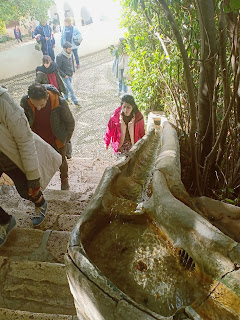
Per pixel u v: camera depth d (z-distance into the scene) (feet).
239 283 4.59
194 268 5.46
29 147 7.57
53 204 11.39
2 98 6.87
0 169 8.09
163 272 5.69
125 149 14.03
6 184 12.34
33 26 36.58
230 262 4.87
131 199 7.98
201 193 9.04
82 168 16.71
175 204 6.10
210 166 9.14
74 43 32.42
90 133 23.17
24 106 10.66
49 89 10.66
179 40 6.92
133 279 5.72
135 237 6.37
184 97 11.51
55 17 39.06
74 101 26.32
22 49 31.94
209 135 8.97
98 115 25.45
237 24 6.91
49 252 8.43
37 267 7.63
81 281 4.93
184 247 5.54
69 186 13.80
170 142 9.07
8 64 31.17
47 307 7.04
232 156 8.72
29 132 7.48
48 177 9.46
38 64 34.04
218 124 9.56
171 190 7.13
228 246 5.00
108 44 41.27
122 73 27.04
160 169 7.47
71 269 5.14
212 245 5.12
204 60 7.35
